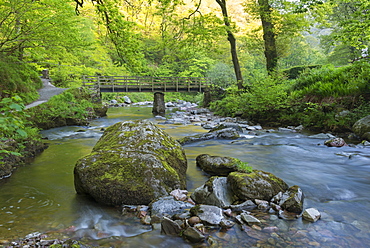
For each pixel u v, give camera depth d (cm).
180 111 2292
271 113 1368
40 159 661
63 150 772
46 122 1213
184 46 1662
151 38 3394
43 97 1571
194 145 838
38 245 276
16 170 566
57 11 986
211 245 280
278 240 287
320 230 308
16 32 1111
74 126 1345
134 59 854
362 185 470
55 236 302
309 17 1666
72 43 1091
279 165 604
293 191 390
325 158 661
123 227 324
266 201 377
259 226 316
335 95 1100
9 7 983
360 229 311
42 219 346
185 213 343
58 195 427
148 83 2378
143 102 3372
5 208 379
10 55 1275
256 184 393
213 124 1398
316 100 1188
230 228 312
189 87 2397
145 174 404
